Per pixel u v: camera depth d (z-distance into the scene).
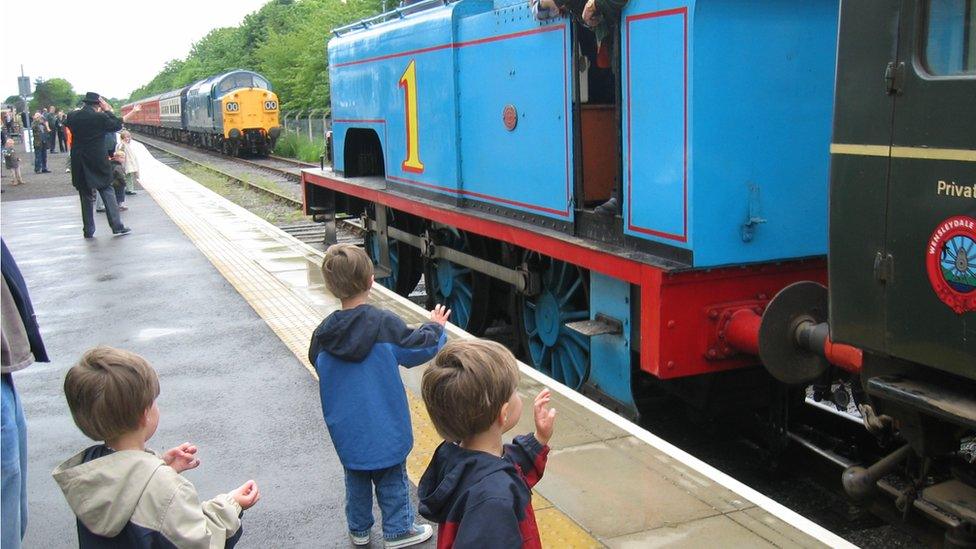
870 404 3.79
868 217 3.33
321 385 3.51
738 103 4.44
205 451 4.78
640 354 4.90
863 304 3.39
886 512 4.04
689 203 4.44
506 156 6.46
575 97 5.45
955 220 2.98
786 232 4.66
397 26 8.45
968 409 2.99
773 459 5.13
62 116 36.91
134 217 15.08
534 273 6.49
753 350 4.43
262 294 8.64
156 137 63.09
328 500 4.18
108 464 2.29
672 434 5.79
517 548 2.08
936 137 3.03
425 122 7.89
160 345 6.93
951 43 2.99
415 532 3.68
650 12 4.61
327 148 12.27
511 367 2.26
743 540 3.40
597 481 3.99
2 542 2.95
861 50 3.31
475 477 2.16
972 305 2.94
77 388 2.28
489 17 6.50
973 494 3.40
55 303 8.60
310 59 40.75
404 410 3.53
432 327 3.56
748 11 4.38
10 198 19.11
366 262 3.41
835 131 3.46
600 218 5.34
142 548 2.26
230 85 36.19
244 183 23.14
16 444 3.02
